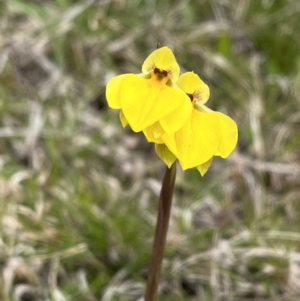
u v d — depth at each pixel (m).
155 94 0.23
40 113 0.42
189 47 0.47
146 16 0.50
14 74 0.46
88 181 0.40
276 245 0.36
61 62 0.45
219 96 0.45
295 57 0.48
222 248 0.35
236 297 0.35
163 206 0.26
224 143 0.24
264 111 0.44
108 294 0.34
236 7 0.51
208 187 0.39
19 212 0.36
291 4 0.50
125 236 0.36
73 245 0.35
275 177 0.41
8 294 0.34
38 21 0.48
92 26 0.48
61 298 0.34
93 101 0.46
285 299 0.35
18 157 0.42
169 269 0.35
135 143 0.43
